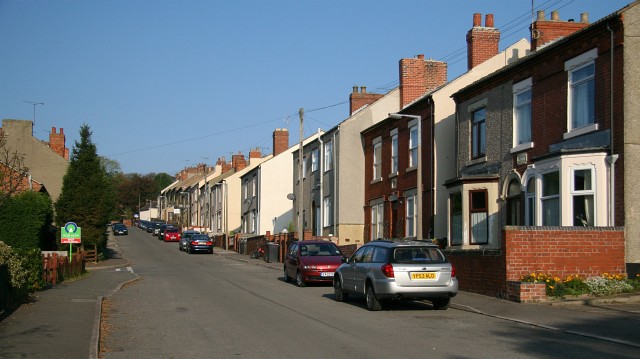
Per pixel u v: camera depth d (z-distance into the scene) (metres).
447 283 15.42
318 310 16.12
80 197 43.44
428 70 35.88
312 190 43.16
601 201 17.20
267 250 43.44
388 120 32.84
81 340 11.40
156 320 14.56
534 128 20.75
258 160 71.56
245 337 12.01
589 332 11.75
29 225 32.66
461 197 23.36
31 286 19.02
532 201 20.41
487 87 23.75
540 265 16.83
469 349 10.43
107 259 46.91
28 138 55.31
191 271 34.22
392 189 32.44
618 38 17.14
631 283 16.20
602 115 17.66
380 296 15.42
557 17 24.33
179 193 108.44
